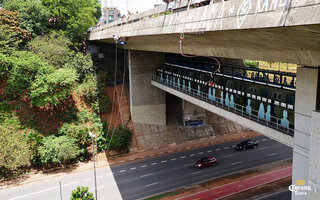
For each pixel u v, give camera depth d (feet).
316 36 43.83
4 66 160.56
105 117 176.14
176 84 149.38
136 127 174.40
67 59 187.42
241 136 180.04
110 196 115.75
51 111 164.86
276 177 126.82
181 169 138.41
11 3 195.11
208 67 128.57
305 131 64.80
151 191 118.52
